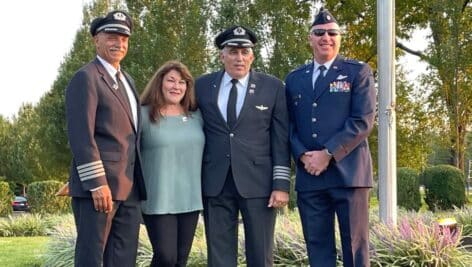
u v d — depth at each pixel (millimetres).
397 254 6168
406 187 14633
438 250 6191
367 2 17750
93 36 4500
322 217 4602
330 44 4617
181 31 16609
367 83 4551
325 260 4582
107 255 4402
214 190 4602
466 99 15227
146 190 4520
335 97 4566
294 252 6520
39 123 28594
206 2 16000
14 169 43062
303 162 4566
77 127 4168
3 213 20375
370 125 4465
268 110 4648
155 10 16750
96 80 4285
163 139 4613
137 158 4449
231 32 4652
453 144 17125
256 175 4594
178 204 4625
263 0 14773
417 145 18188
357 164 4512
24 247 10523
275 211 4742
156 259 4703
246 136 4598
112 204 4238
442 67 14797
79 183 4223
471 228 8812
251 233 4598
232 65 4625
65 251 7812
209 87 4754
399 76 18453
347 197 4473
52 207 18828
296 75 4793
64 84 25297
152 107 4668
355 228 4484
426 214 9805
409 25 18812
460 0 14500
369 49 18672
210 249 4637
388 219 6859
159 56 16250
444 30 14945
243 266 6043
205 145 4695
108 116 4293
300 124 4660
